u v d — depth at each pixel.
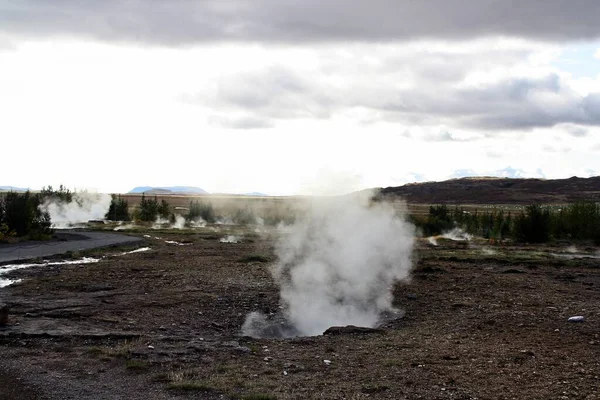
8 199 45.47
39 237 43.06
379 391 9.60
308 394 9.37
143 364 10.98
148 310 17.20
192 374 10.52
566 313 17.09
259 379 10.25
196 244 44.78
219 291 20.78
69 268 27.36
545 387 9.81
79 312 16.44
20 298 18.94
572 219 54.62
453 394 9.44
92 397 9.20
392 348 12.83
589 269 29.75
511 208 164.25
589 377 10.43
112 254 35.28
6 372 10.53
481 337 14.02
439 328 15.26
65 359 11.47
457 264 31.02
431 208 69.19
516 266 30.72
